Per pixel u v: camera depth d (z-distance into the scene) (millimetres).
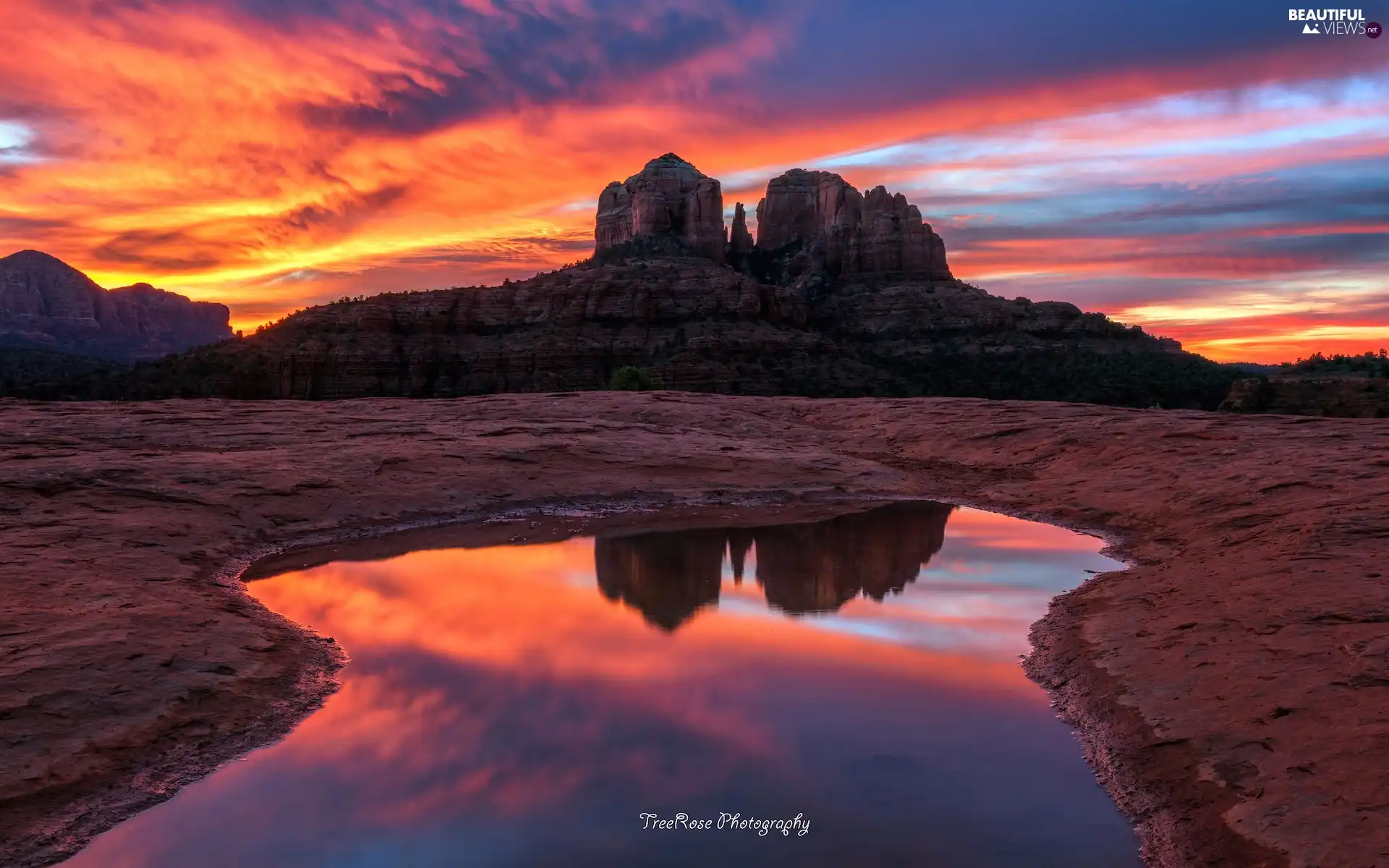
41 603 11680
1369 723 7617
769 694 10750
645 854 7180
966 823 7676
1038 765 8812
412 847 7312
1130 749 8852
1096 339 159625
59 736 8602
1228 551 14922
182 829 7613
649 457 29234
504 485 25734
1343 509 15586
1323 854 6359
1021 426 32469
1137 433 28766
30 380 136750
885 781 8469
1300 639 9680
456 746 9203
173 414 31359
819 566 18000
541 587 16312
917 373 145750
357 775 8609
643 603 15117
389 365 128375
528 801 8008
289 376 123875
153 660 10383
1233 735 8352
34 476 18719
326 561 18281
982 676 11375
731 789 8273
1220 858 6859
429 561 18438
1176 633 11211
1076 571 17406
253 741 9344
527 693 10750
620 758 8977
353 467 24328
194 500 19781
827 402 42844
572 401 40469
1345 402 71875
